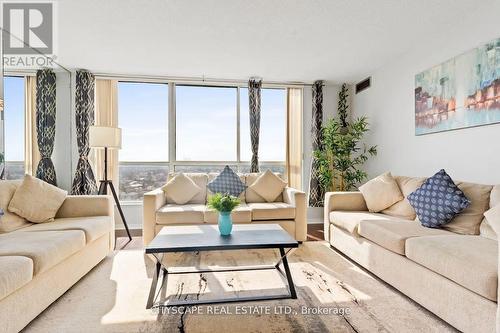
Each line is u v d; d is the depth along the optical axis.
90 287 2.21
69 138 4.25
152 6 2.49
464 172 2.74
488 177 2.50
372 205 3.07
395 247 2.09
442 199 2.31
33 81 3.95
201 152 4.74
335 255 2.98
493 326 1.39
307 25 2.85
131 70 4.17
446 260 1.65
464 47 2.72
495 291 1.38
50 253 1.80
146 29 2.91
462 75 2.72
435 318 1.76
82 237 2.24
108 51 3.47
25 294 1.61
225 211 2.29
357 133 4.31
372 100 4.35
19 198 2.48
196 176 3.98
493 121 2.42
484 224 2.12
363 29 2.95
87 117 4.20
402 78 3.65
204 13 2.61
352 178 4.38
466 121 2.68
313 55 3.65
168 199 3.75
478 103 2.56
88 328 1.66
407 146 3.57
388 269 2.20
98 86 4.33
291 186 4.84
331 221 3.21
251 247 2.02
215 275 2.45
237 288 2.19
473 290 1.48
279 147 4.89
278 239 2.16
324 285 2.24
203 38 3.13
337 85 4.91
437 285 1.73
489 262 1.49
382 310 1.86
